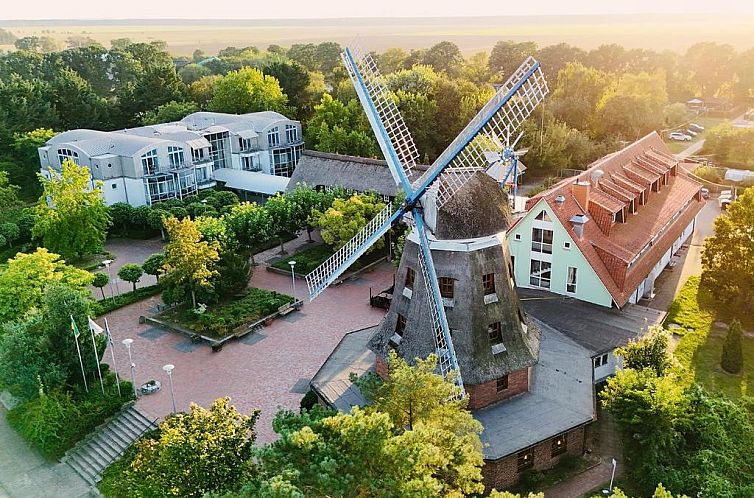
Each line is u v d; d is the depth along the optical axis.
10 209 77.44
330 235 62.47
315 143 103.56
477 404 36.12
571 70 119.81
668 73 167.12
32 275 48.72
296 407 40.97
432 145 101.19
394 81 109.06
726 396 38.59
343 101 114.81
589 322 45.66
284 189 84.19
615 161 58.44
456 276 35.47
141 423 39.84
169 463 26.12
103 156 80.94
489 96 103.06
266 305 54.72
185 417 27.78
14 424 41.22
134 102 119.06
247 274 57.78
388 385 28.16
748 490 27.14
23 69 148.50
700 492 27.78
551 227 49.25
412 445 22.20
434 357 28.20
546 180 89.38
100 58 163.88
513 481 33.78
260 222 63.91
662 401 31.50
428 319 35.75
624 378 33.31
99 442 38.97
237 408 40.97
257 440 37.41
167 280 53.72
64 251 65.88
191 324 52.28
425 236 35.62
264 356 47.84
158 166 83.44
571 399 36.97
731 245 49.97
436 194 35.00
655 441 31.47
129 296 58.81
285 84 120.94
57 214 65.31
